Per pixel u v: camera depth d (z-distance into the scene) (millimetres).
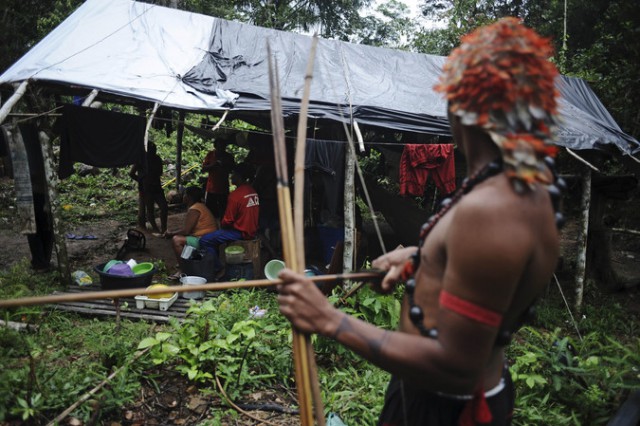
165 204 8594
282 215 1404
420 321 1290
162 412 3260
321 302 1260
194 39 6406
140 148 5660
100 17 6215
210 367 3637
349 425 3092
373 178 9344
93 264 6828
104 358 3689
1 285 5168
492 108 1120
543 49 1146
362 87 6352
